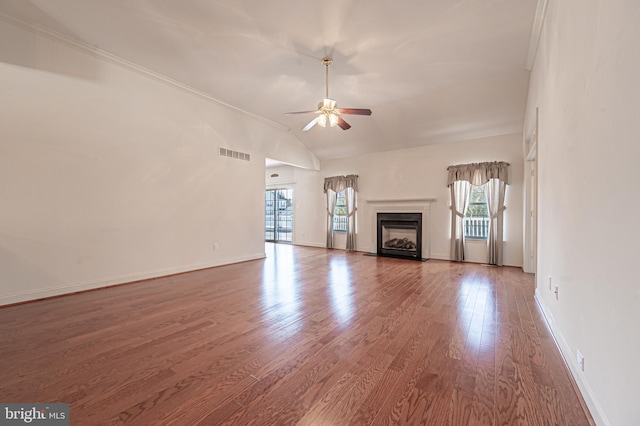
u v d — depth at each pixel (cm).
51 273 338
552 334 237
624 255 114
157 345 218
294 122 656
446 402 152
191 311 293
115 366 187
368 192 745
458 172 593
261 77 445
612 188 126
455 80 440
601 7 140
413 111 545
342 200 805
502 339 229
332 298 337
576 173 179
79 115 360
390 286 393
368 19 312
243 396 157
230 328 250
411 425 135
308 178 873
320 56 385
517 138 545
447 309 299
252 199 608
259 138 625
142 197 423
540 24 299
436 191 637
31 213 324
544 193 291
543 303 286
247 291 367
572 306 184
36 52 327
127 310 295
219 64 409
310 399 155
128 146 407
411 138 636
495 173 548
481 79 433
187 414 143
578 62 176
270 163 874
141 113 422
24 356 200
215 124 531
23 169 319
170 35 345
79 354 203
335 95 505
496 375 178
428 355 203
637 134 105
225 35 344
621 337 115
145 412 144
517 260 539
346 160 787
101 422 137
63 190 347
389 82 453
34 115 326
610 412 124
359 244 761
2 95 306
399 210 678
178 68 420
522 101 468
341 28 328
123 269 402
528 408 147
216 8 299
